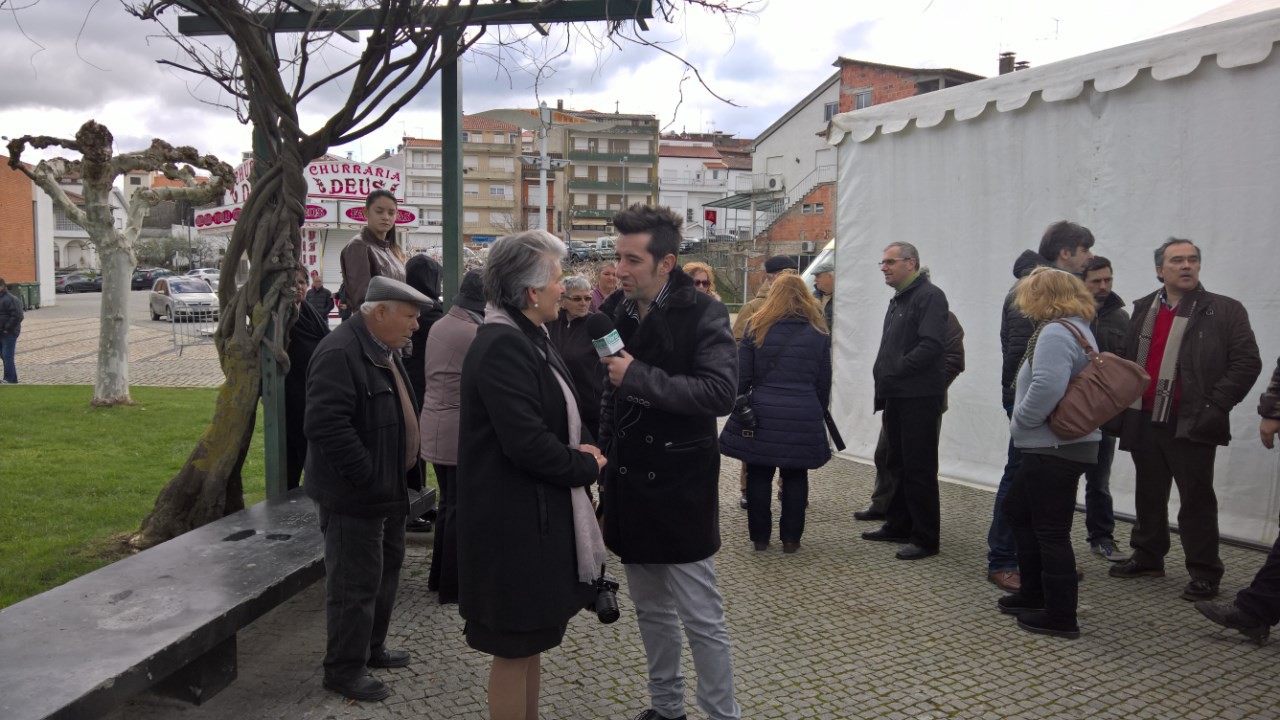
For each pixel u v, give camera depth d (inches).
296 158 177.9
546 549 94.2
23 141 357.7
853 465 289.6
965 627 156.6
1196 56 195.2
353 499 119.1
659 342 105.9
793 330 194.7
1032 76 228.4
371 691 124.8
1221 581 177.0
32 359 652.1
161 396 440.1
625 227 106.1
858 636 152.4
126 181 2556.6
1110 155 216.4
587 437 104.5
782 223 1523.1
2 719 81.9
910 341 193.3
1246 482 197.8
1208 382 163.8
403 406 125.9
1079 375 141.9
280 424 182.2
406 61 172.6
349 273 185.2
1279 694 129.6
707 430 106.7
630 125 2987.2
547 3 173.2
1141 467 177.8
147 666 96.5
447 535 160.9
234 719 119.4
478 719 120.3
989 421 253.3
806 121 1838.1
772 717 123.0
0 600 152.8
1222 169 195.8
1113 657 143.1
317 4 181.6
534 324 99.3
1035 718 122.8
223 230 645.3
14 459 274.7
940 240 259.9
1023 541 156.9
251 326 182.4
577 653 144.9
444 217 222.5
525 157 964.6
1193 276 166.4
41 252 1379.2
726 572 186.9
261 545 140.2
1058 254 186.4
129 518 207.2
